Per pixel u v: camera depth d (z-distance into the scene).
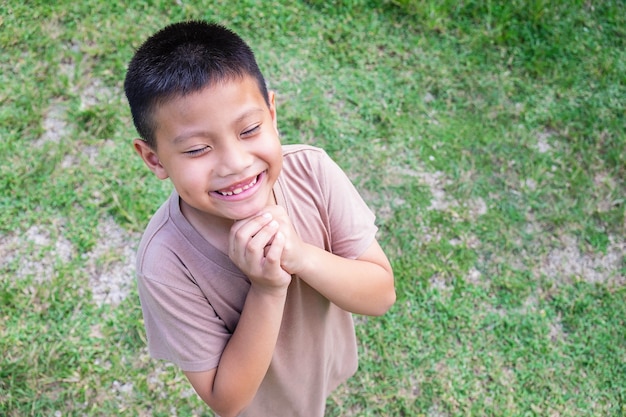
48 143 3.16
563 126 3.39
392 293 1.66
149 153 1.29
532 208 3.12
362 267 1.53
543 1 3.81
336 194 1.52
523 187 3.18
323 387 1.84
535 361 2.73
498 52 3.66
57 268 2.85
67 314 2.75
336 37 3.64
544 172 3.23
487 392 2.66
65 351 2.66
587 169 3.25
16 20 3.54
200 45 1.17
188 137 1.14
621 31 3.76
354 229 1.54
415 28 3.72
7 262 2.87
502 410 2.62
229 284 1.40
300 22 3.68
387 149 3.27
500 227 3.05
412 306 2.83
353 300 1.52
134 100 1.19
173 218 1.36
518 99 3.49
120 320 2.74
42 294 2.78
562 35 3.73
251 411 1.83
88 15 3.59
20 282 2.81
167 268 1.34
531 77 3.58
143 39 3.54
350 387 2.65
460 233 3.02
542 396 2.66
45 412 2.54
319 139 3.28
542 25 3.74
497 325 2.80
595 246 3.02
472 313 2.83
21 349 2.66
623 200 3.14
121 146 3.19
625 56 3.67
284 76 3.49
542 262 2.98
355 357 2.04
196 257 1.36
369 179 3.16
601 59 3.65
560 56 3.66
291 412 1.87
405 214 3.06
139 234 2.96
